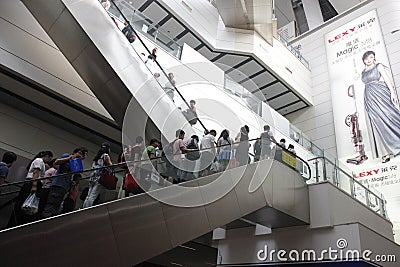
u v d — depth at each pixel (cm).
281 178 743
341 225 749
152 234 449
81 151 517
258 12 1496
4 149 786
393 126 1488
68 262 363
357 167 1534
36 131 867
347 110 1716
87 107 839
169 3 1392
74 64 755
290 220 767
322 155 1026
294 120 1970
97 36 689
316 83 1973
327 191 796
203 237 950
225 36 1597
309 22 2428
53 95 809
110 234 407
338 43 1950
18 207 379
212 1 1653
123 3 967
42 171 482
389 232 977
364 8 1905
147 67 765
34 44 802
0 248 324
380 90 1612
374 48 1742
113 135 945
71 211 405
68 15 674
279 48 1822
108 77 703
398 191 1357
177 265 1150
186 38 1523
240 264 844
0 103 824
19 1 812
